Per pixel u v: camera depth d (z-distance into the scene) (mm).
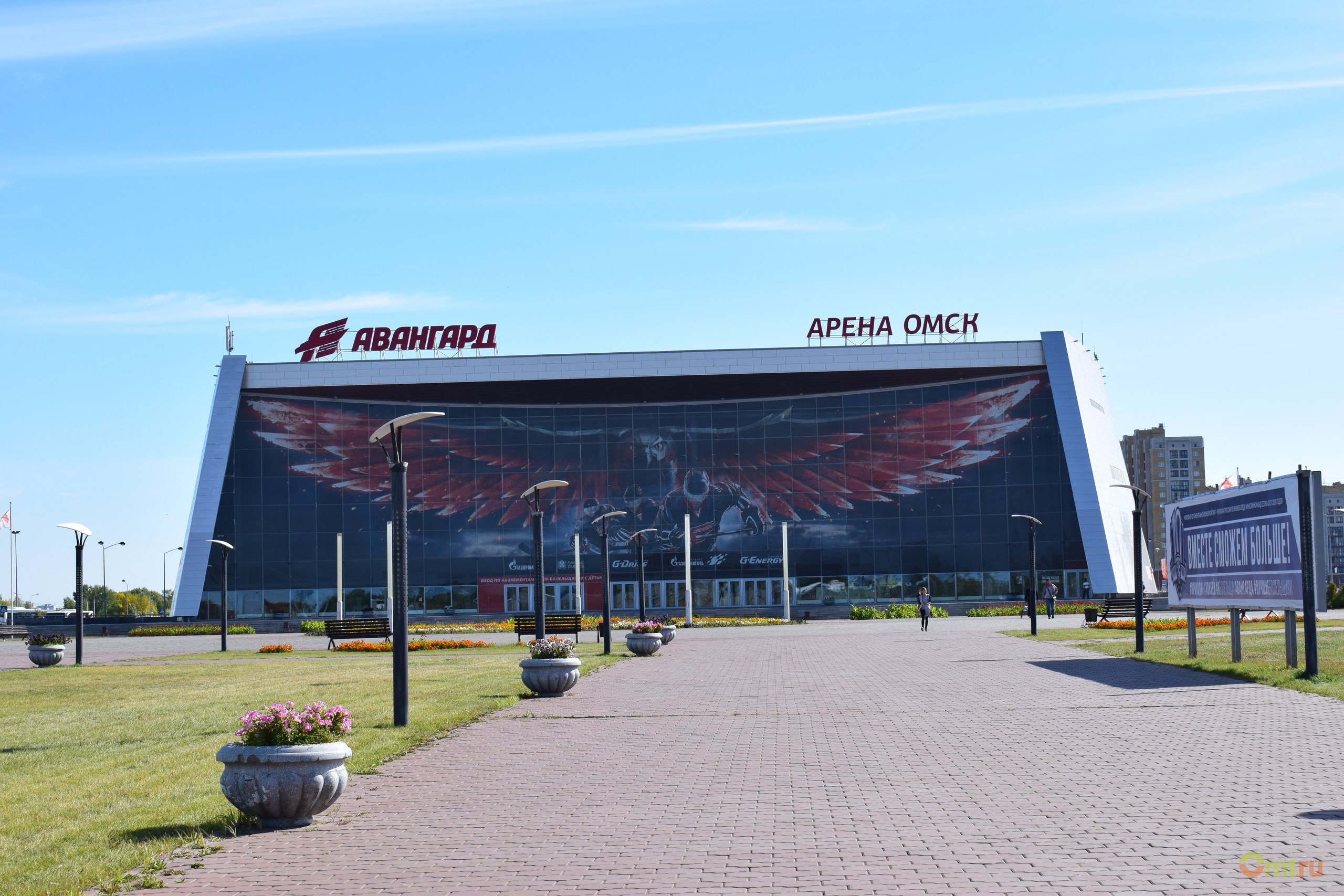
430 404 90250
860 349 87688
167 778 14734
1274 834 10453
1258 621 51719
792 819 11516
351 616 87562
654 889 9062
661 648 41875
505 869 9898
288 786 11609
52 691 28688
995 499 87688
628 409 90500
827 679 27453
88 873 9898
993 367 88125
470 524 88812
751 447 89562
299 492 88438
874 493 88562
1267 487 26297
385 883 9555
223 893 9398
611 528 89000
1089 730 17375
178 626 78938
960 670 28812
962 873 9281
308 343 89375
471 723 19766
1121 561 89000
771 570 88000
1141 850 9945
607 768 14891
